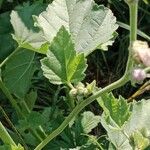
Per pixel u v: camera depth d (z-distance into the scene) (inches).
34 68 20.7
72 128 19.9
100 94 14.5
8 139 16.8
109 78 24.2
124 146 17.6
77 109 15.0
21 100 20.2
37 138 19.5
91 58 24.5
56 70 14.8
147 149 16.8
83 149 19.0
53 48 14.7
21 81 20.5
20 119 19.6
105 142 20.0
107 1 25.3
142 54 12.7
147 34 25.7
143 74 12.8
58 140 19.7
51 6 17.3
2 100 22.3
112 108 16.4
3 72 20.7
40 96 22.7
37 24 17.0
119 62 24.5
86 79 24.3
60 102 21.9
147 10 25.6
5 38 22.3
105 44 17.0
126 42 24.6
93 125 19.7
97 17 17.1
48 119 19.6
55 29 17.0
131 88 23.7
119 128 16.3
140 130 15.1
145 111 17.2
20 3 24.8
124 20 25.5
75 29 17.1
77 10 17.3
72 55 14.7
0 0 23.6
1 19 22.7
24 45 18.3
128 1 12.8
